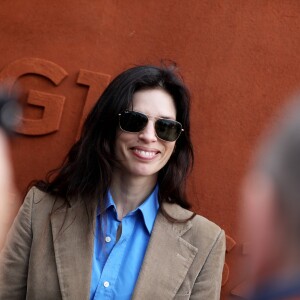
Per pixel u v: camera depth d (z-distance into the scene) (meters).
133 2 2.72
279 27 2.67
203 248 1.99
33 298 1.87
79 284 1.84
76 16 2.72
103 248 1.91
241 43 2.69
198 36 2.70
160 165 1.96
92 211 1.95
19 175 2.71
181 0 2.70
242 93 2.69
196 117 2.70
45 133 2.69
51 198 2.02
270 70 2.67
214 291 1.97
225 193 2.69
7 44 2.72
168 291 1.88
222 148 2.70
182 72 2.70
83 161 2.00
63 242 1.91
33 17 2.72
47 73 2.70
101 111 1.96
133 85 1.93
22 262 1.95
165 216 2.00
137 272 1.88
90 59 2.72
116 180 1.99
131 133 1.92
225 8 2.69
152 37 2.71
